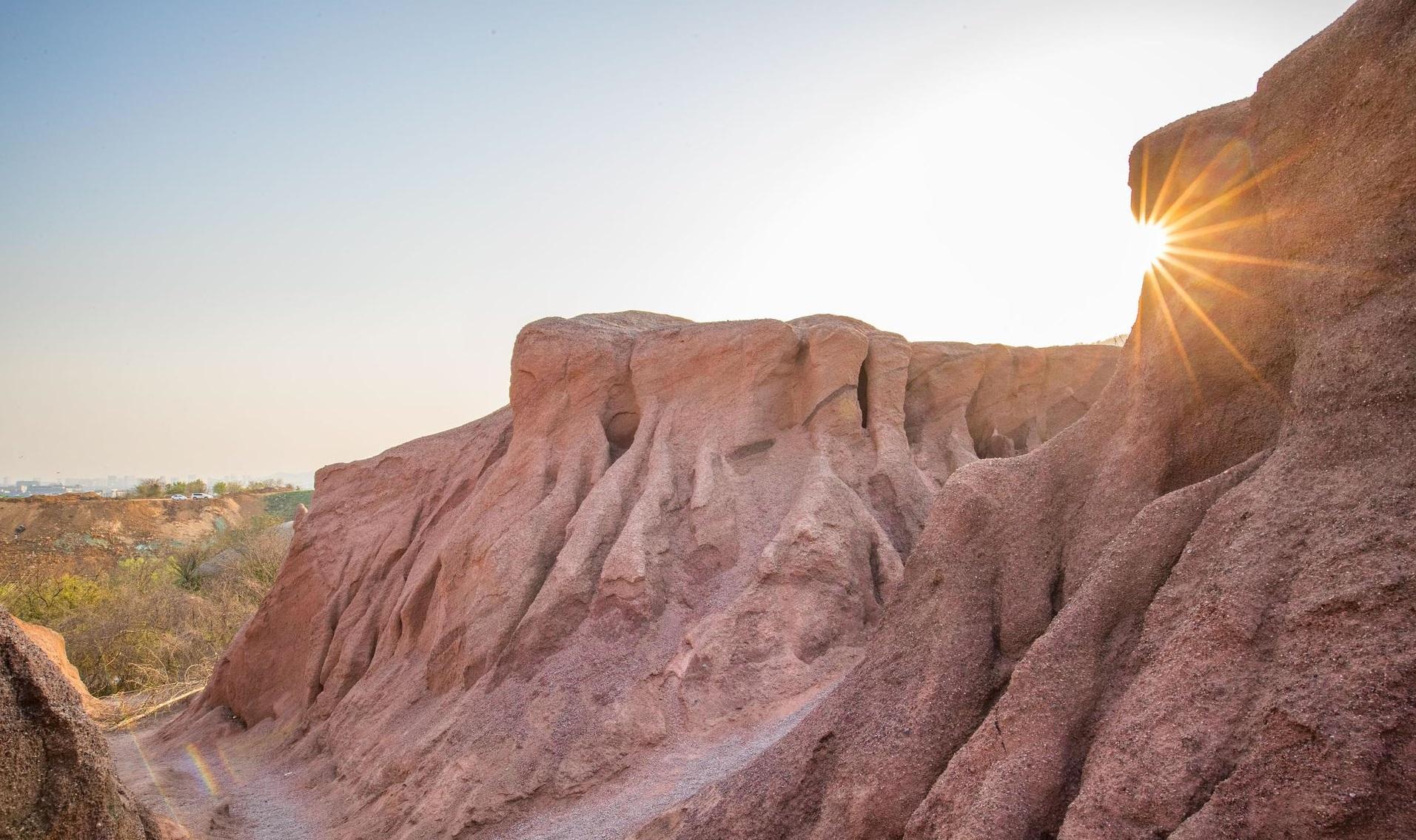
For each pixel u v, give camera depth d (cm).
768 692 1355
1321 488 538
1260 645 511
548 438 2066
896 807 721
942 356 2267
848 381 1933
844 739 822
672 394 2028
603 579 1612
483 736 1457
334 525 2822
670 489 1797
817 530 1555
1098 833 524
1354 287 579
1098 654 641
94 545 7669
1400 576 453
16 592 4500
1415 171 553
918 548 879
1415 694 421
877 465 1856
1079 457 842
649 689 1404
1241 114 788
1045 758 617
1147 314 848
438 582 2022
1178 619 586
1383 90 579
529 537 1823
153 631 3803
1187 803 490
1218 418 748
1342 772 425
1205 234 793
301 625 2691
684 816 943
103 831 741
